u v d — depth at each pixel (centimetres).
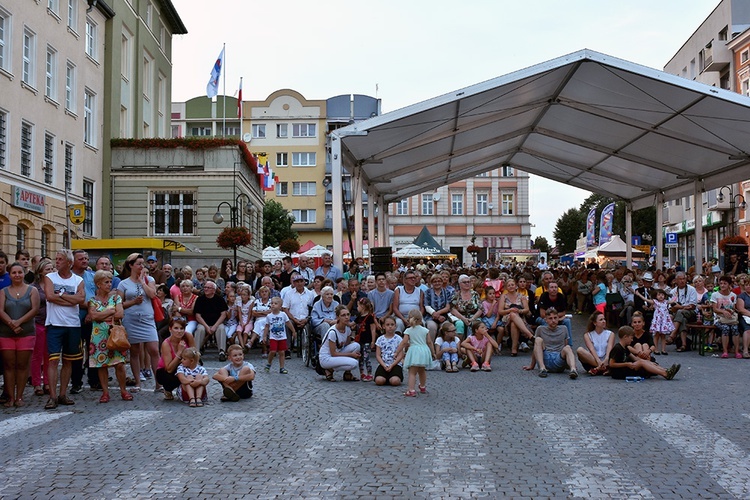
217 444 756
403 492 580
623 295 2019
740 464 659
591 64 2141
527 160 3619
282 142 7800
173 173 3472
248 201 3909
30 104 2683
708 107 2164
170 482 614
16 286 1009
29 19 2666
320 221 7725
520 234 7888
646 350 1220
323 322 1403
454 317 1548
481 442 753
